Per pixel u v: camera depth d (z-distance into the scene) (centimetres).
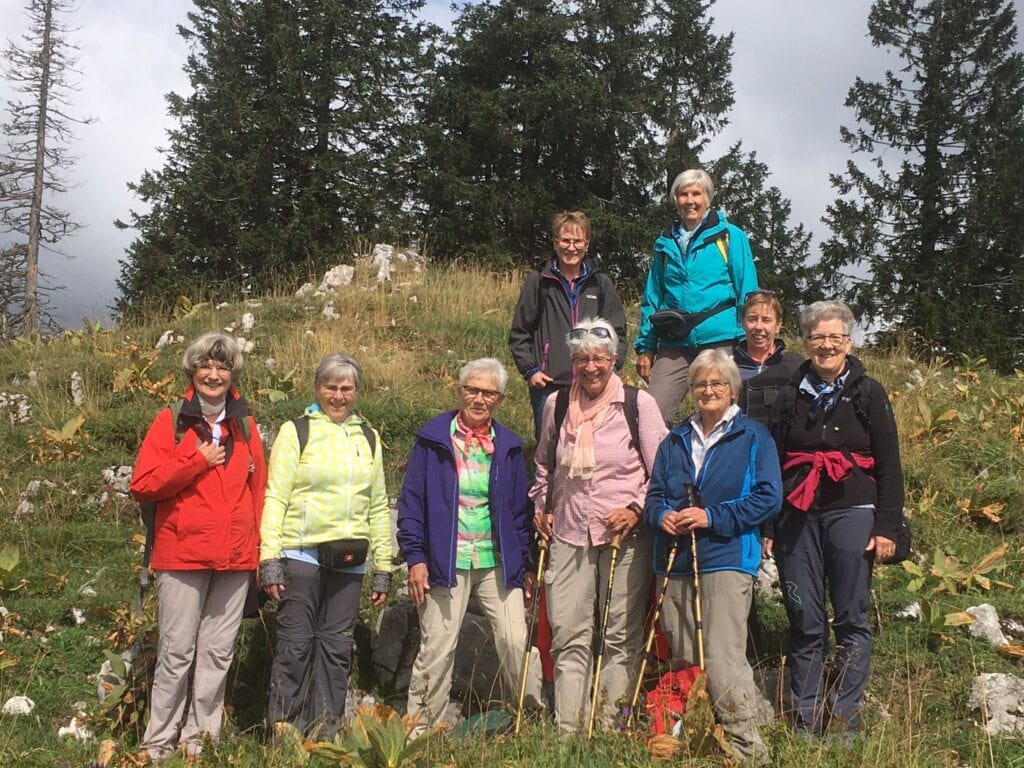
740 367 536
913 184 2595
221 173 2266
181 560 438
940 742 435
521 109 2481
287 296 1205
